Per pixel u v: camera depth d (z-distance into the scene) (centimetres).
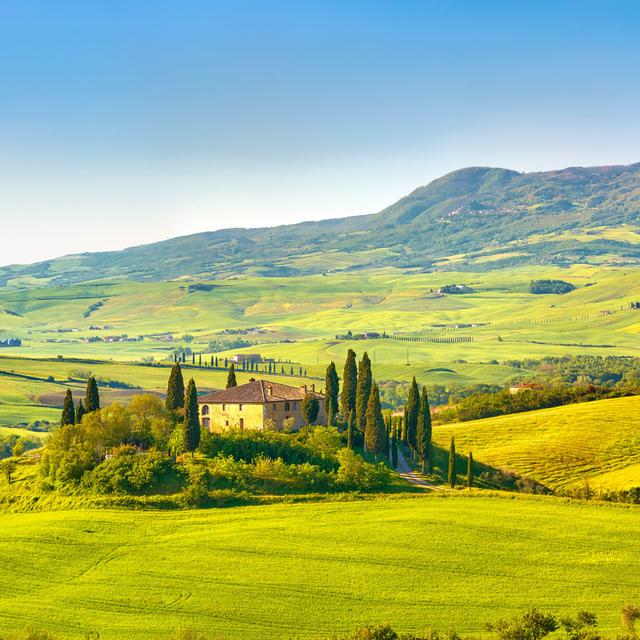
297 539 14212
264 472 16512
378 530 14550
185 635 10800
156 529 14700
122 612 12062
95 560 13625
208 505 15688
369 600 12244
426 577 12900
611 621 11512
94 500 15888
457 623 11588
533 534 14400
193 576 13038
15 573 13238
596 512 15550
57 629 11612
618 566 13238
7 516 15925
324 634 11400
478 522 14900
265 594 12462
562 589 12519
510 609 11962
